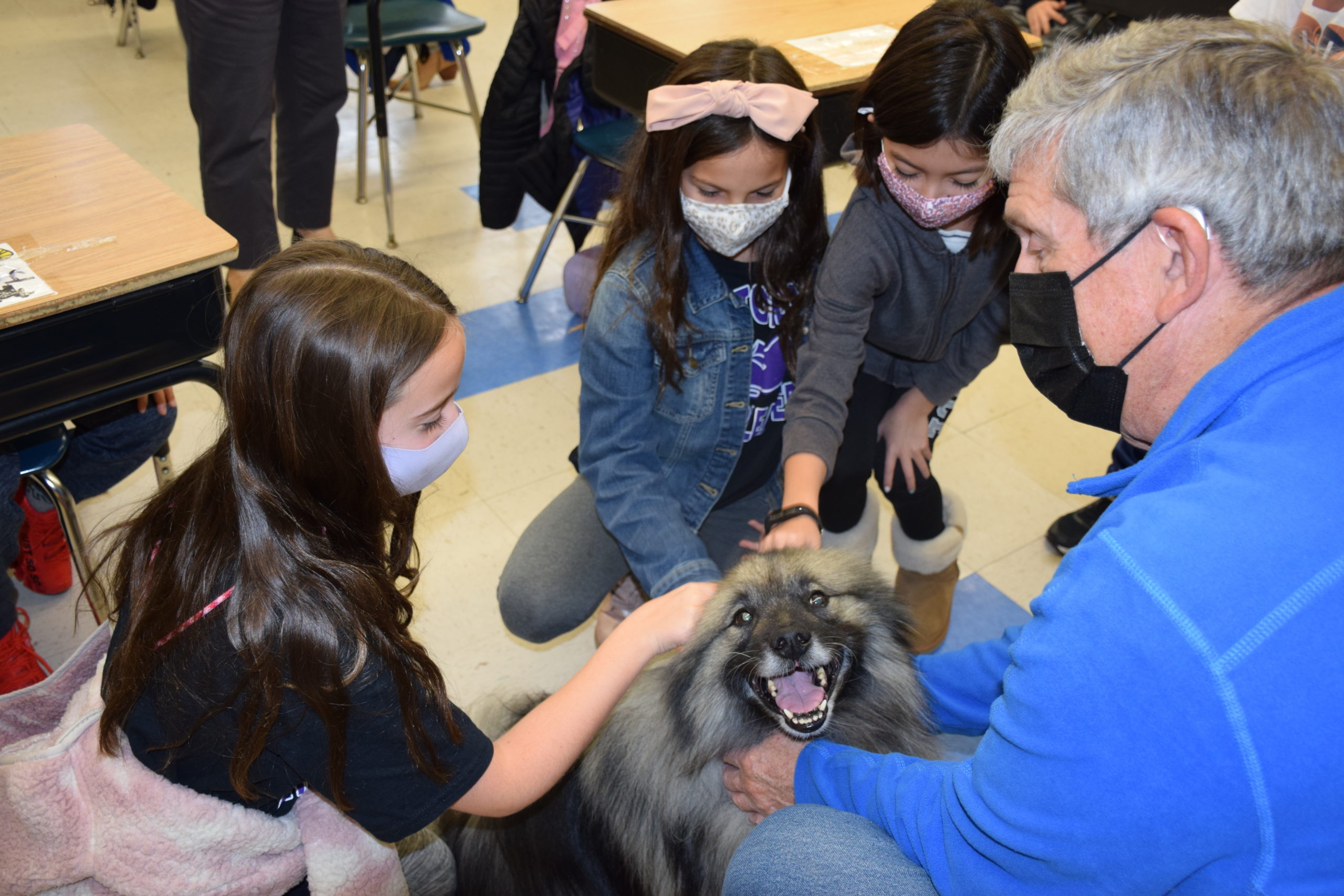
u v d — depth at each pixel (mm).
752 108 1646
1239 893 841
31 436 2072
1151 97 922
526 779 1356
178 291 1876
